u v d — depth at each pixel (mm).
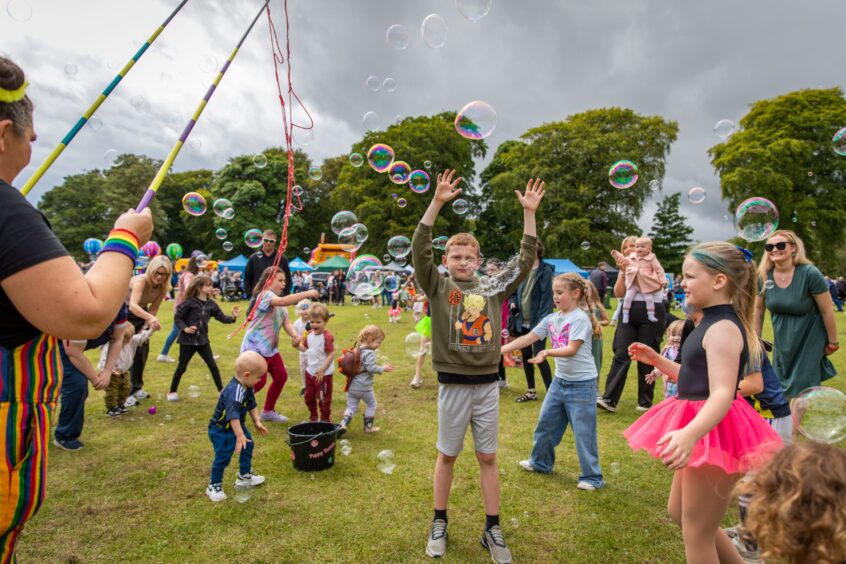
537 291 4484
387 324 10812
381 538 2111
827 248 22672
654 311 4074
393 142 24297
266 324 3740
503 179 26125
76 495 2477
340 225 5633
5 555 999
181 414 3867
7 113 961
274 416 3779
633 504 2441
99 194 33656
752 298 1602
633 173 5074
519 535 2148
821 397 1780
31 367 979
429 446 3248
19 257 896
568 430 3600
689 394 1543
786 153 21812
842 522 874
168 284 4289
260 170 31844
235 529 2174
